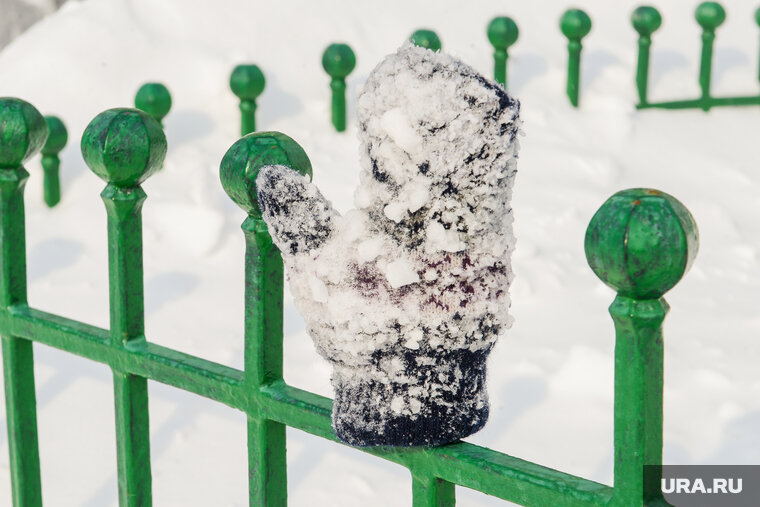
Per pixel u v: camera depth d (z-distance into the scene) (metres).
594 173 3.91
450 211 0.96
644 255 0.83
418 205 0.95
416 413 1.00
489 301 0.99
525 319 2.94
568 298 3.08
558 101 4.40
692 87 4.70
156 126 1.40
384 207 0.97
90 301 3.03
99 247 3.38
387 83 0.95
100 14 4.28
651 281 0.84
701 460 2.17
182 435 2.31
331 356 1.03
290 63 4.33
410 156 0.94
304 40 4.45
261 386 1.27
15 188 1.66
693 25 5.21
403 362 0.99
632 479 0.90
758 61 4.87
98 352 1.52
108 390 2.53
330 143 3.95
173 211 3.41
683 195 3.86
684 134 4.36
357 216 0.99
